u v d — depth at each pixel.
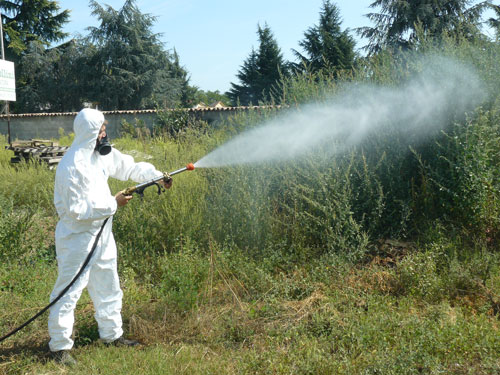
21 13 46.38
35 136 24.50
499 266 4.49
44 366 3.41
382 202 5.40
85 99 45.47
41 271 5.18
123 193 3.71
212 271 4.65
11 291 4.80
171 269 4.88
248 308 4.23
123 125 20.83
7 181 8.48
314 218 5.23
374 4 30.33
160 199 6.10
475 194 4.94
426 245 4.75
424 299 4.16
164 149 7.93
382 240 5.30
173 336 3.91
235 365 3.36
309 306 4.14
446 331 3.44
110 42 44.94
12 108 43.81
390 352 3.27
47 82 44.91
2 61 15.16
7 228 5.66
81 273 3.46
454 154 5.14
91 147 3.40
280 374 3.15
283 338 3.66
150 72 45.09
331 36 40.50
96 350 3.66
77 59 45.03
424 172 5.58
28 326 4.03
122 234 5.79
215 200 5.97
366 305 4.09
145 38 46.56
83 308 4.42
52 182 8.31
